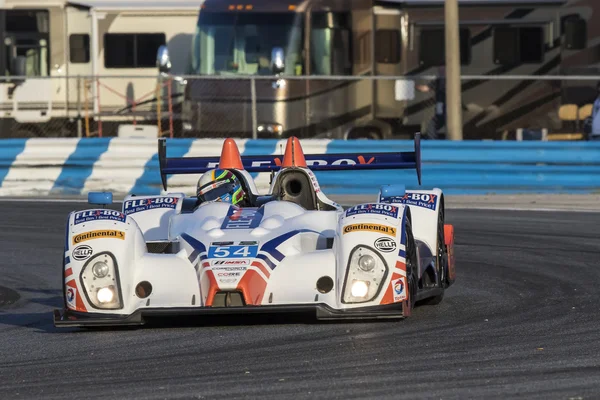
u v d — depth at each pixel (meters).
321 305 25.73
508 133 83.25
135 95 85.38
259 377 21.52
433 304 31.11
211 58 80.50
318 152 65.19
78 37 87.00
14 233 49.88
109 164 66.50
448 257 33.16
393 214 27.06
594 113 77.19
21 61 86.62
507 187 64.31
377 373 21.58
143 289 26.88
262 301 25.92
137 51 86.31
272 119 78.75
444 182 64.31
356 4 81.62
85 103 82.94
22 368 23.34
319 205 31.38
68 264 26.73
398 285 26.22
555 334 25.73
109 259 26.53
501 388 20.08
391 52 82.81
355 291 26.11
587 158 63.97
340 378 21.22
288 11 80.38
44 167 66.88
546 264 38.97
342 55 81.06
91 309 26.45
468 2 83.06
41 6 86.62
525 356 23.05
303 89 79.25
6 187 66.81
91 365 23.36
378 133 81.88
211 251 26.86
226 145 32.38
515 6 83.00
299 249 27.62
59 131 86.62
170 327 27.83
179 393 20.36
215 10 80.88
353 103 80.81
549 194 64.00
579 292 32.81
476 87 83.06
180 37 86.19
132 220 27.81
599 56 83.12
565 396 19.39
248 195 31.28
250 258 26.39
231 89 78.94
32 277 38.91
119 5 86.12
